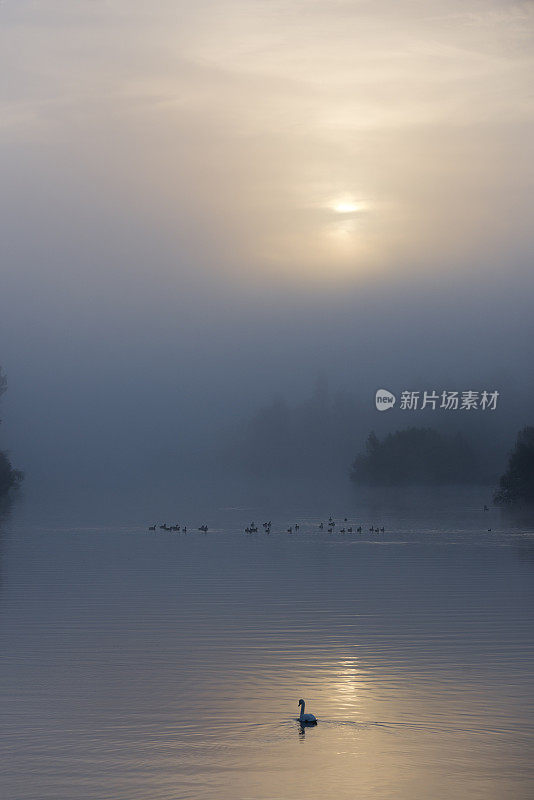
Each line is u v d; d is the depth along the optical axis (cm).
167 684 2625
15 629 3397
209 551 6291
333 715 2345
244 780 1952
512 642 3128
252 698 2488
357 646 3081
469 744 2147
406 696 2495
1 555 6022
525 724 2272
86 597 4159
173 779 1958
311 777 1969
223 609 3819
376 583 4584
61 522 9375
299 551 6247
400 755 2081
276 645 3105
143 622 3525
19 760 2056
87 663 2864
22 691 2566
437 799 1862
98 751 2105
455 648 3044
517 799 1864
